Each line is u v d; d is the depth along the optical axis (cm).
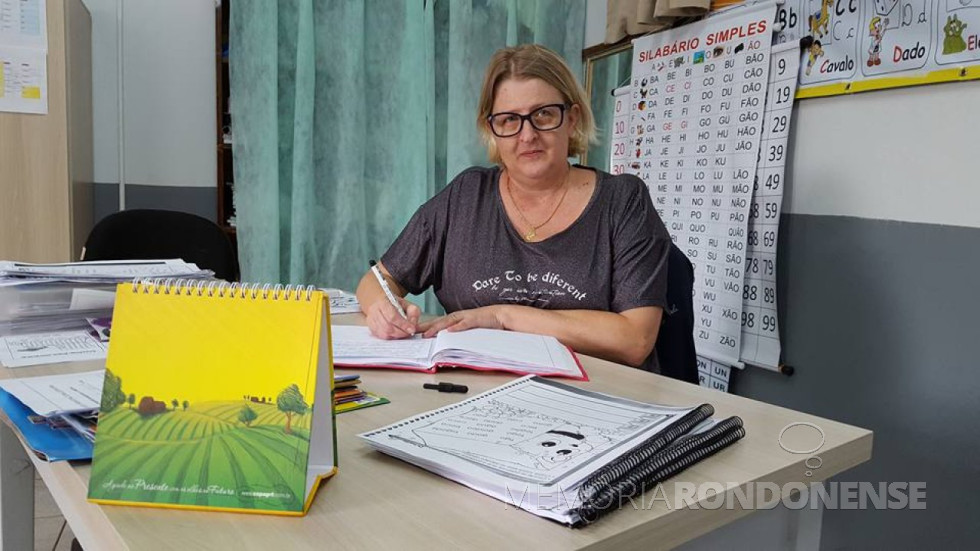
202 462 58
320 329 60
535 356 107
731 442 75
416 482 64
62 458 65
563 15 312
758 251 219
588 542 53
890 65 179
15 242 208
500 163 163
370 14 278
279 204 270
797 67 205
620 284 139
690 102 246
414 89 283
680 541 60
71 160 216
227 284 62
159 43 262
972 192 163
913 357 177
